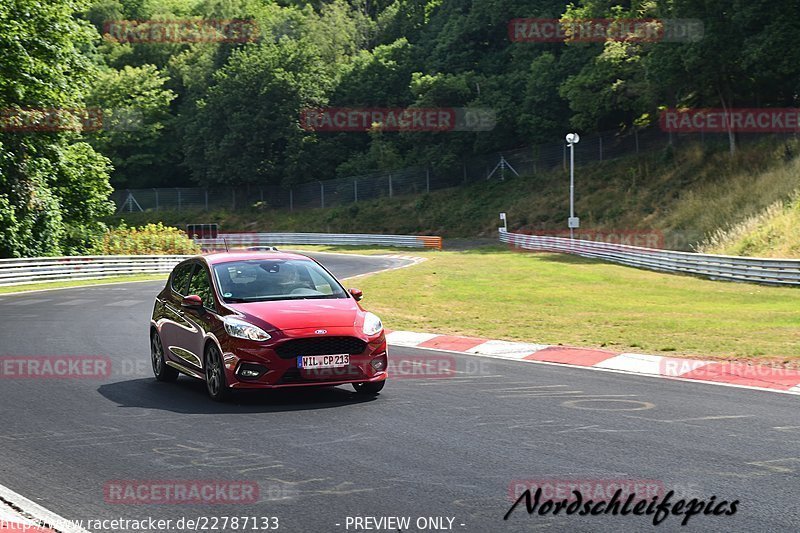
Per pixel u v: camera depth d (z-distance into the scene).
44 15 68.12
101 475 11.27
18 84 65.44
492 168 123.88
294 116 140.50
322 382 16.00
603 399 16.44
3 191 68.06
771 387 17.67
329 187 136.75
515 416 14.85
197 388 18.25
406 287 48.41
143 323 31.69
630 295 44.16
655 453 12.16
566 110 115.81
